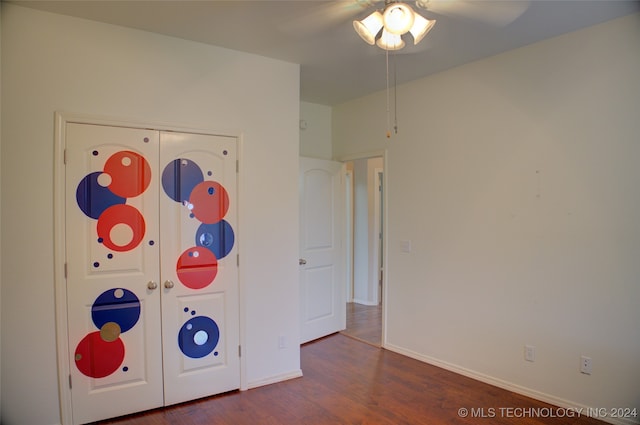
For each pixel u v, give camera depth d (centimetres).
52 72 236
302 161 407
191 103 278
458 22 246
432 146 348
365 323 480
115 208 254
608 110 247
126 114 256
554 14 236
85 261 246
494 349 305
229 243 293
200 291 282
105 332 252
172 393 272
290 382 312
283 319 317
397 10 196
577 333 261
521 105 288
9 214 226
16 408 229
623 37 240
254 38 273
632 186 238
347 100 431
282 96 315
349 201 588
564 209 267
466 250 323
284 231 318
